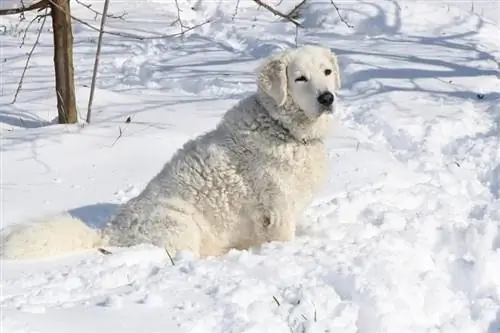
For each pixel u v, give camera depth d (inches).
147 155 323.3
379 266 204.5
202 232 238.2
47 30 625.0
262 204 239.1
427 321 190.4
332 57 248.4
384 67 470.0
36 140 335.6
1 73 491.8
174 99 416.5
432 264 223.9
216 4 698.2
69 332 155.0
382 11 604.7
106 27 618.8
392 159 333.7
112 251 220.7
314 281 196.4
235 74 473.7
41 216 253.1
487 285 214.4
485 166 326.6
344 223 259.6
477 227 244.2
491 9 637.9
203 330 162.4
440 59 492.7
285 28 599.5
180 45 570.9
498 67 476.1
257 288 185.2
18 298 173.2
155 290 181.6
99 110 392.8
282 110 234.7
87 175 305.1
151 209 234.2
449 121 373.4
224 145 239.5
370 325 181.6
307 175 240.4
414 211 273.0
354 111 400.5
